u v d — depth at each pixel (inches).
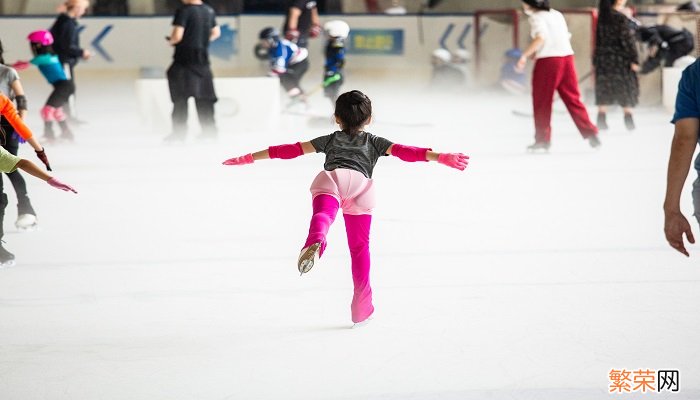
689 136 230.8
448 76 1231.5
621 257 395.9
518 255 402.3
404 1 1327.5
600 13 885.2
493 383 258.7
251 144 833.5
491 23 1259.2
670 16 1177.4
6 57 1222.9
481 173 636.7
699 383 255.6
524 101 1195.3
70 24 957.8
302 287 358.6
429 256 403.2
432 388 255.8
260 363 278.2
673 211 230.8
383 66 1300.4
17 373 274.7
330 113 1037.8
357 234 304.0
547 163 682.8
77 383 265.9
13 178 468.8
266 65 1273.4
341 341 295.6
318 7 1317.7
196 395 254.8
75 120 1000.9
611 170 644.1
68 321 323.6
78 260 410.0
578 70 1207.6
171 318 324.2
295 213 508.4
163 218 500.7
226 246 430.9
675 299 334.0
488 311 323.9
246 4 1291.8
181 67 828.0
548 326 306.5
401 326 309.1
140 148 820.0
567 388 253.9
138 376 270.1
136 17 1245.7
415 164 685.3
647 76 1127.0
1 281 377.1
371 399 249.0
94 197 572.7
